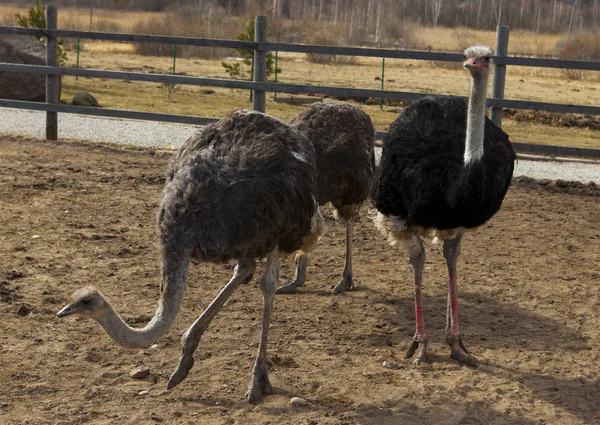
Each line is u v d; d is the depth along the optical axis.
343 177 6.82
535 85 28.62
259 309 6.76
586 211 10.30
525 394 5.50
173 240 4.86
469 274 7.77
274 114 18.97
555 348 6.23
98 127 15.31
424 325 6.61
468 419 5.16
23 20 22.14
